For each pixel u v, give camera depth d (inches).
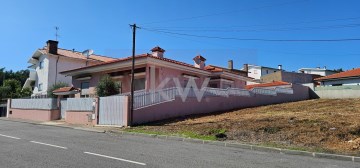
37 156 357.4
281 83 1483.8
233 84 1321.4
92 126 783.7
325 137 485.7
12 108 1232.2
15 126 792.3
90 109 837.8
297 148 437.4
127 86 988.6
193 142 518.3
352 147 430.3
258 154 410.9
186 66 1032.2
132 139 545.6
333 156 391.9
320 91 1360.7
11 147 426.3
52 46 1530.5
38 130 686.5
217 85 1226.6
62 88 1171.3
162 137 569.3
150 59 888.9
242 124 627.2
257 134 541.0
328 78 1480.1
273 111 864.3
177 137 548.7
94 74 1097.4
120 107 757.3
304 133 516.7
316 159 385.1
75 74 1165.1
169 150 421.7
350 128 511.8
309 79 2251.5
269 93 1224.2
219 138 528.1
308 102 1112.2
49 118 1008.9
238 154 405.4
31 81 1676.9
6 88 1584.6
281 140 495.5
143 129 667.4
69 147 430.9
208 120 733.9
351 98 1165.7
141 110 767.7
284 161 364.2
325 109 847.1
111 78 959.6
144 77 946.7
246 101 1120.2
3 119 1092.5
